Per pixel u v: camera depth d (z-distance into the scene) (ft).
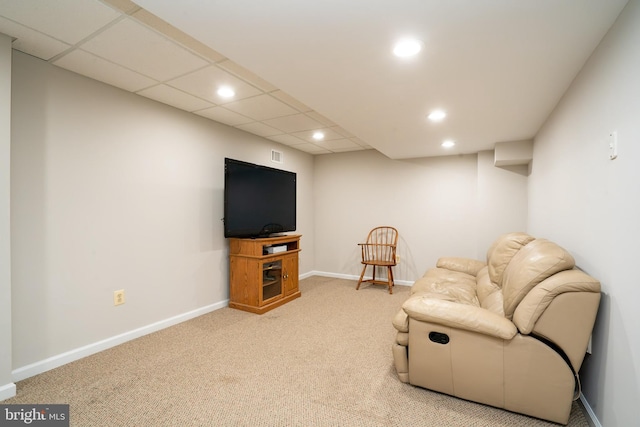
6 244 5.78
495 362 5.32
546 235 8.83
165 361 7.32
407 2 3.93
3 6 4.88
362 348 8.06
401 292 13.69
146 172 8.91
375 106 7.82
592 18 4.28
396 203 15.37
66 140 7.20
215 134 11.12
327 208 16.99
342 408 5.58
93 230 7.70
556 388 4.99
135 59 6.69
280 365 7.16
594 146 5.21
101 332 7.86
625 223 4.17
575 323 4.84
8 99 5.77
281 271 11.97
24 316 6.54
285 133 12.75
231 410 5.52
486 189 12.71
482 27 4.48
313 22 4.38
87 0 4.77
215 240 11.15
